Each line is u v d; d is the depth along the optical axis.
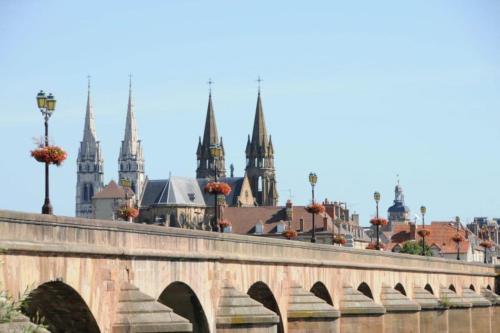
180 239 156.62
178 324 138.00
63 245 123.25
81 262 128.25
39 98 145.38
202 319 166.38
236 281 179.25
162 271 150.00
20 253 115.25
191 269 160.25
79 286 127.88
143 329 136.62
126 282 139.12
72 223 126.12
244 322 171.38
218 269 171.38
